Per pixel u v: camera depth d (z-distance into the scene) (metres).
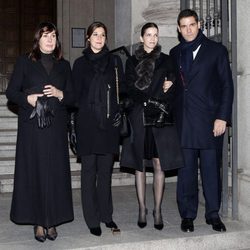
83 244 4.16
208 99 4.45
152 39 4.30
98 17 9.84
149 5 7.32
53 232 4.29
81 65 4.29
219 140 4.55
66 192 4.19
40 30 4.06
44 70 4.09
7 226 4.75
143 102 4.32
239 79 4.92
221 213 5.03
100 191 4.47
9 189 6.31
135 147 4.40
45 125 3.98
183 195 4.61
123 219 4.98
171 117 4.45
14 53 10.94
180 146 4.47
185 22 4.39
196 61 4.43
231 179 4.99
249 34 4.77
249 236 4.56
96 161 4.41
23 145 4.12
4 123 7.76
